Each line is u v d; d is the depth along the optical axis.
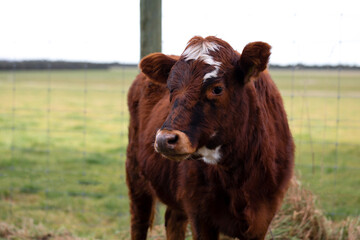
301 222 3.90
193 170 2.78
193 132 2.22
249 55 2.29
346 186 6.05
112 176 7.25
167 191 3.30
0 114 15.12
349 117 13.92
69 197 6.09
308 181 5.04
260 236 2.74
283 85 20.09
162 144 2.14
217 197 2.71
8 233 4.66
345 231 3.94
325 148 8.84
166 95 3.41
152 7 4.56
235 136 2.43
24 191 6.37
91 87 28.16
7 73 31.48
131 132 3.95
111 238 4.61
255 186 2.65
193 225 2.88
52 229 4.80
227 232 2.80
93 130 12.27
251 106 2.54
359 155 8.36
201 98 2.26
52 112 16.12
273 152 2.72
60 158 8.52
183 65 2.34
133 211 4.01
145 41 4.62
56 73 44.06
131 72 36.59
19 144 9.95
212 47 2.36
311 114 13.34
